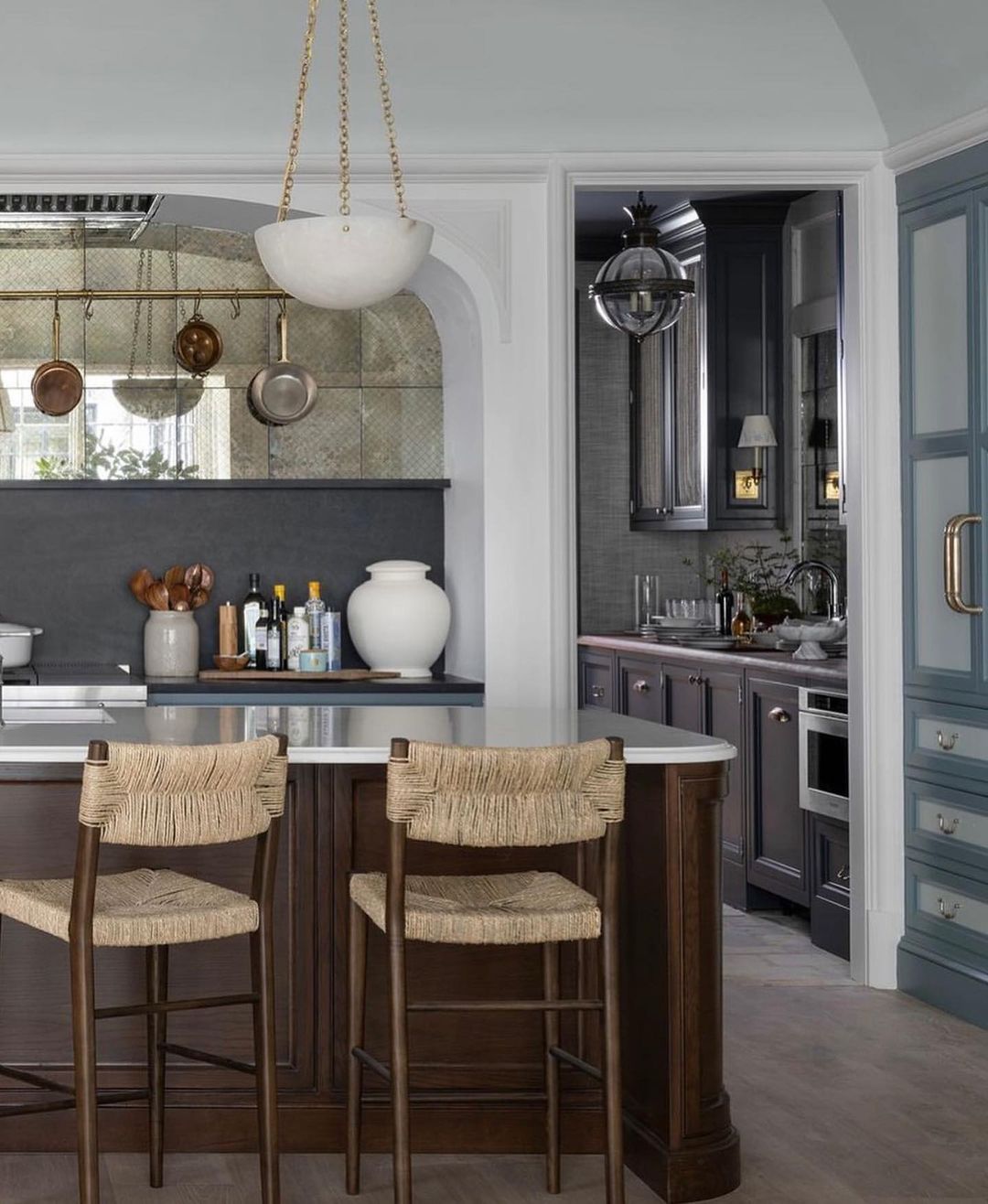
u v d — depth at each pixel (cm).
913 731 515
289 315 619
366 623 573
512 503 522
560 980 366
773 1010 495
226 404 621
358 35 503
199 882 332
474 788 301
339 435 622
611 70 512
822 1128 385
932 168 500
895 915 523
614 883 312
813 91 516
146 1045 362
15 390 615
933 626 506
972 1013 480
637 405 851
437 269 533
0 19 494
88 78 499
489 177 515
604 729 378
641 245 541
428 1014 366
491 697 524
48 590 603
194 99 502
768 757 614
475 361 540
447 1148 365
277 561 612
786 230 766
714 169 518
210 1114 363
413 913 306
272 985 317
